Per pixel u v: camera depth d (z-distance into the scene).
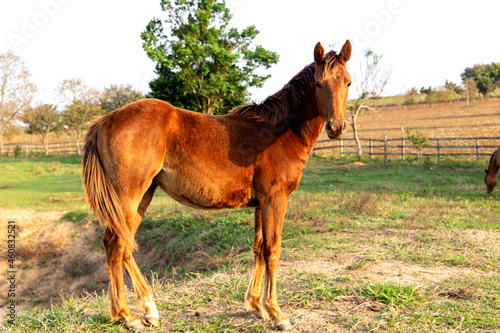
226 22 20.17
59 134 36.41
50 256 8.84
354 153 23.70
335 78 3.00
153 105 3.15
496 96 79.81
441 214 7.29
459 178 12.83
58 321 3.24
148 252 8.16
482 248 4.93
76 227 9.58
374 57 20.12
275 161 3.16
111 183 3.00
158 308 3.57
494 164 10.02
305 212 7.86
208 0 19.05
